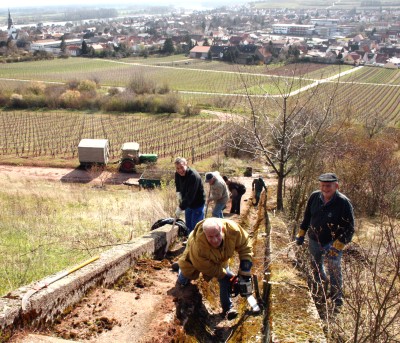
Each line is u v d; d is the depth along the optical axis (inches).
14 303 144.3
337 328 180.4
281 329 148.7
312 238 227.5
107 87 3415.4
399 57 5206.7
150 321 165.5
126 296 184.9
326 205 218.2
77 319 163.8
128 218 462.3
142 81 2901.1
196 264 181.6
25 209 506.3
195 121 2193.7
